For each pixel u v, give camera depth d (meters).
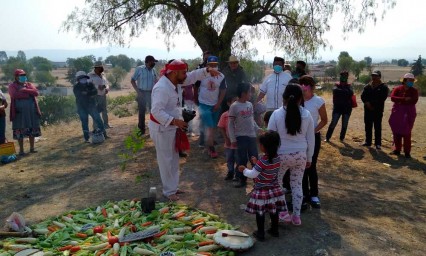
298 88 4.33
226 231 4.27
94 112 9.43
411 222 5.01
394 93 8.22
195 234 4.30
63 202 5.50
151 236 4.23
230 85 8.02
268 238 4.38
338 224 4.80
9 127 13.55
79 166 7.30
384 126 11.47
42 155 8.20
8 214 5.09
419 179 6.84
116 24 10.40
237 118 5.75
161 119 5.09
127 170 6.97
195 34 9.95
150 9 10.19
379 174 7.09
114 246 4.01
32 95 8.24
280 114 4.45
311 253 4.06
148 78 9.41
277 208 4.27
